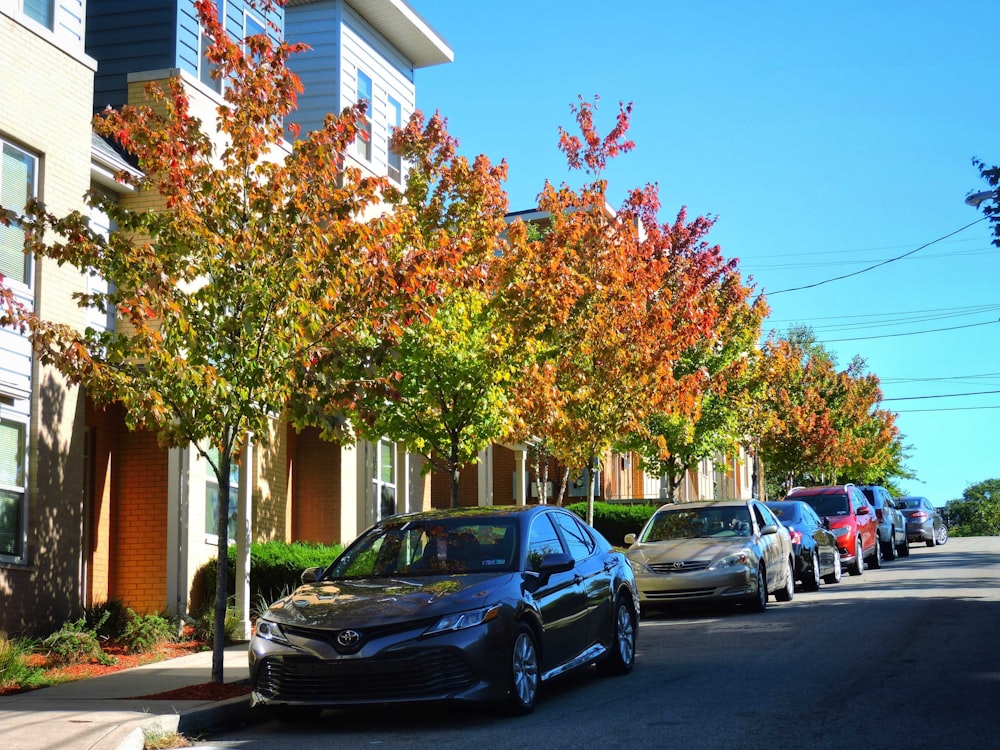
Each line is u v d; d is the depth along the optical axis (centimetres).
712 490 5038
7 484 1438
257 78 1184
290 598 1005
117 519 1752
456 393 1571
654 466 2870
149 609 1722
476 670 921
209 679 1188
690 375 2259
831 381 4756
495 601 952
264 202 1141
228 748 887
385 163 2547
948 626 1478
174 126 1173
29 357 1479
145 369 1273
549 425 1759
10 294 1101
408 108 2681
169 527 1692
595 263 1925
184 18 1947
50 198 1538
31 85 1515
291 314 1121
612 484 3703
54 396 1512
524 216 3606
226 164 1193
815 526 2319
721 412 2812
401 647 909
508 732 896
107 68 1930
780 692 1027
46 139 1537
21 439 1469
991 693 993
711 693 1038
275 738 928
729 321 2770
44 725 909
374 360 1220
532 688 987
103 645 1466
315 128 2367
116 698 1066
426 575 1019
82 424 1566
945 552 3662
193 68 1975
